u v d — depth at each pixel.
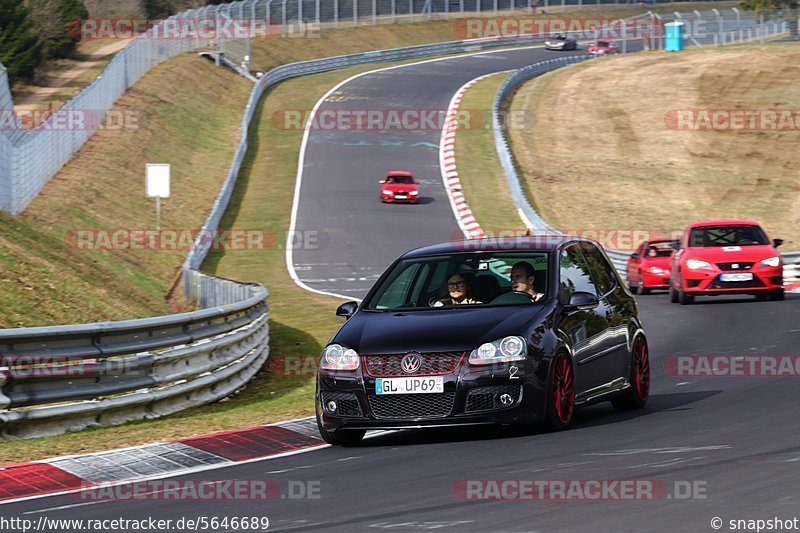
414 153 193.88
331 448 33.41
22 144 104.31
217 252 134.62
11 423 37.22
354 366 32.88
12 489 28.69
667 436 31.59
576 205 166.50
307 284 115.69
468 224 151.50
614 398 38.47
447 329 32.94
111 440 36.62
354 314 35.84
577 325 35.12
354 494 25.83
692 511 22.02
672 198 169.75
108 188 131.38
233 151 191.75
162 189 120.56
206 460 31.88
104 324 40.88
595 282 38.12
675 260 85.12
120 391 41.56
